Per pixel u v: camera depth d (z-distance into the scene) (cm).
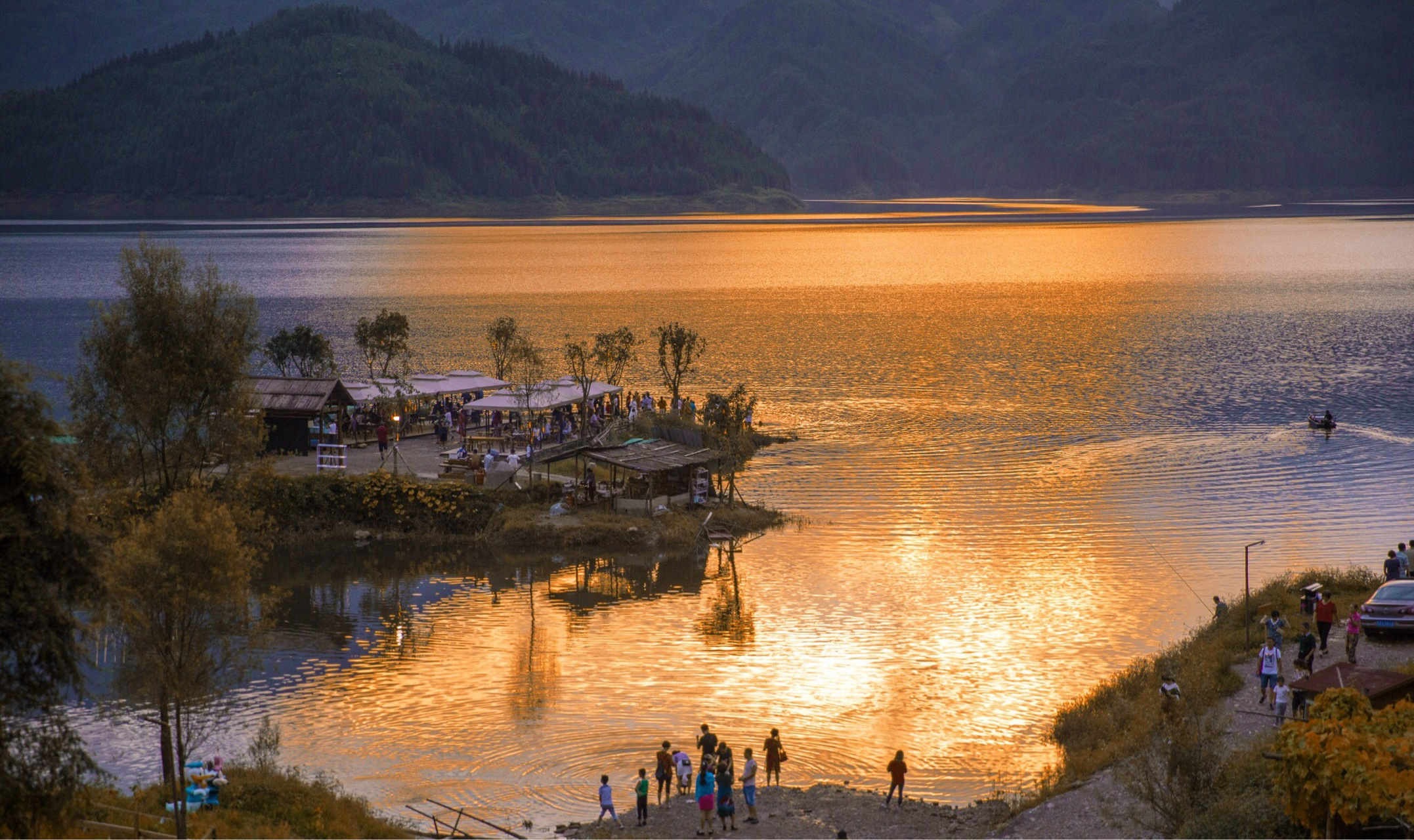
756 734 3716
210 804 2995
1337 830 2212
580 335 14375
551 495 6419
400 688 4109
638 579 5422
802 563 5609
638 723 3803
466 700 3997
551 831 3047
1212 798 2730
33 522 2088
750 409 8381
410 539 6078
